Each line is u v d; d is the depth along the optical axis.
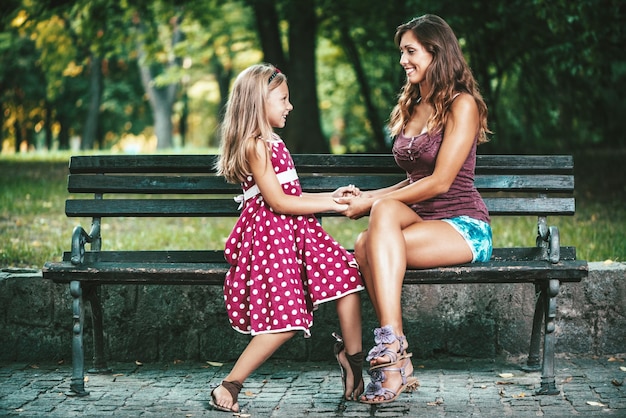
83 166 5.35
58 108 37.16
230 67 36.22
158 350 5.60
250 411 4.51
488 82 15.23
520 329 5.59
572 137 18.77
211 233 8.55
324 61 26.97
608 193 12.09
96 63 33.59
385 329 4.32
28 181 12.94
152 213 5.31
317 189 5.37
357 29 20.33
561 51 13.06
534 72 15.20
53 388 4.96
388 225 4.47
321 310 5.57
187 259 5.29
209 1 21.12
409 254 4.59
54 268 4.67
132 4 18.69
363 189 5.36
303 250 4.70
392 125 5.12
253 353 4.51
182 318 5.59
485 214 4.90
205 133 53.75
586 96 15.72
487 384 4.98
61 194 11.41
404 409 4.50
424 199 4.73
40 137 49.19
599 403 4.55
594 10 12.36
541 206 5.32
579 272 4.61
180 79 33.78
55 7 17.06
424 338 5.58
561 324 5.59
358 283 4.66
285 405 4.61
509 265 4.66
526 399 4.66
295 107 17.66
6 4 16.66
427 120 4.81
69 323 5.61
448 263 4.67
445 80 4.78
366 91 20.42
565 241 7.75
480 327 5.58
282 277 4.52
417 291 5.56
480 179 5.34
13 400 4.69
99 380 5.13
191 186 5.33
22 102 36.09
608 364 5.41
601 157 16.88
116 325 5.59
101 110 38.81
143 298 5.58
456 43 4.86
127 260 5.27
